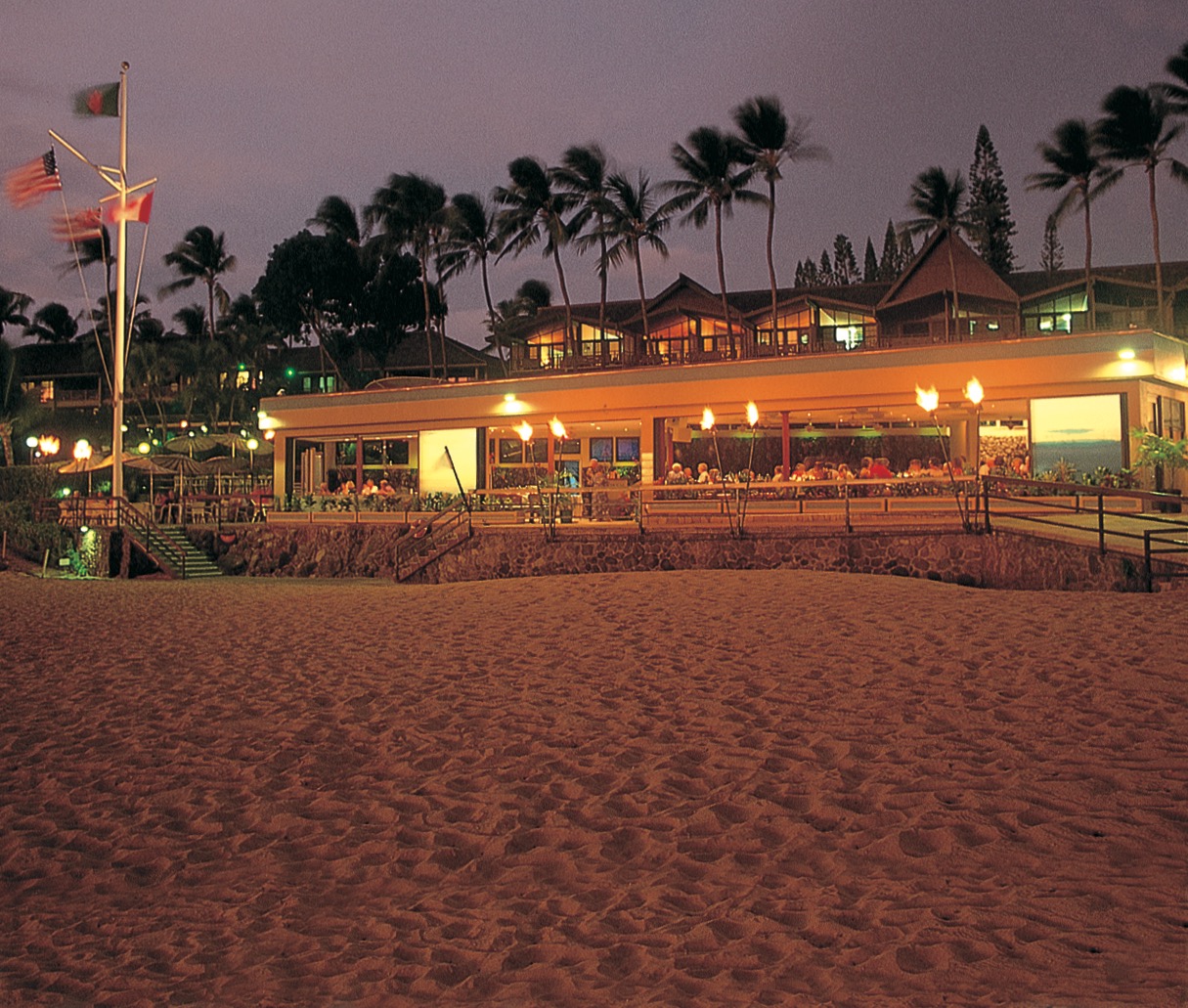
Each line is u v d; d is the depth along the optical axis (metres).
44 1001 4.77
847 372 28.44
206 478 48.41
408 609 16.41
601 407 32.03
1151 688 8.62
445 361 56.56
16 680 11.91
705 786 7.28
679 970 4.66
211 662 12.66
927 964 4.50
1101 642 10.38
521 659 11.69
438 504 31.02
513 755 8.30
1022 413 27.64
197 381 62.78
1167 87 40.88
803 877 5.67
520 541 23.61
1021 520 19.98
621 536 22.39
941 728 8.09
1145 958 4.36
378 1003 4.56
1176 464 23.88
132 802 7.71
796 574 17.14
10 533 35.75
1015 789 6.64
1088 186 42.72
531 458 34.19
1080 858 5.55
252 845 6.81
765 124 45.44
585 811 6.96
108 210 32.50
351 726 9.36
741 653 11.09
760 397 29.66
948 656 10.29
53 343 79.00
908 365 27.67
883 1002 4.16
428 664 11.79
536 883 5.90
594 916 5.36
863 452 30.45
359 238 66.06
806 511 21.53
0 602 20.39
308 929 5.48
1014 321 43.69
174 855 6.69
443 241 56.91
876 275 91.06
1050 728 7.85
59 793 7.95
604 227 49.53
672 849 6.22
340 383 64.75
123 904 5.95
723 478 26.03
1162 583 15.95
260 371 67.81
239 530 32.97
